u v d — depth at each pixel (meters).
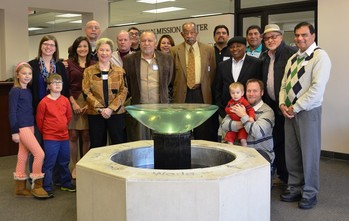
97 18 9.80
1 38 8.61
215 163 2.70
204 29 7.87
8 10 8.51
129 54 4.46
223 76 4.33
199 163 2.76
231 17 7.46
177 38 8.41
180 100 4.54
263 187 2.23
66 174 4.27
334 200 3.93
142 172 2.05
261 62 4.25
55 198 4.07
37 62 4.14
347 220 3.42
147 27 9.02
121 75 4.22
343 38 5.56
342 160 5.69
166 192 1.94
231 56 4.39
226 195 1.99
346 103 5.61
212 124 4.59
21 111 3.93
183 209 1.95
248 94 3.90
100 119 4.20
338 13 5.58
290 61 3.71
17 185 4.11
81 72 4.44
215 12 7.76
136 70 4.30
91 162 2.27
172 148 2.32
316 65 3.43
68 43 12.03
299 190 3.87
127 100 4.48
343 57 5.58
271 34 3.96
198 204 1.95
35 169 4.01
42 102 3.98
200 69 4.48
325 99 5.80
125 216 1.97
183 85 4.52
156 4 8.94
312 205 3.71
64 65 4.35
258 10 7.13
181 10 8.40
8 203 3.92
